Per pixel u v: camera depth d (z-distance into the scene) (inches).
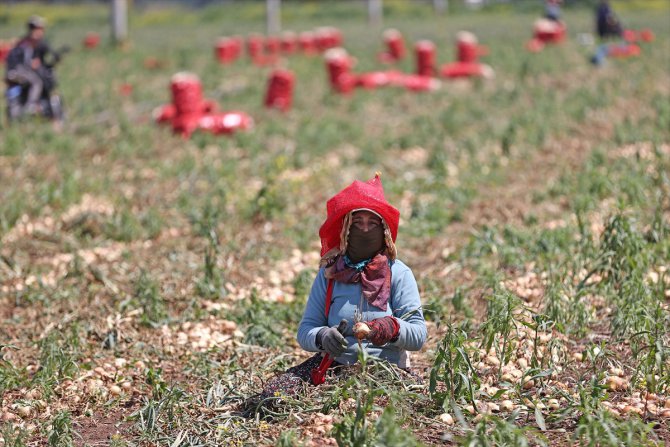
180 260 531.8
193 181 729.6
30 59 1000.9
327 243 309.1
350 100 1195.9
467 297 450.6
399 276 308.7
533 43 1892.2
